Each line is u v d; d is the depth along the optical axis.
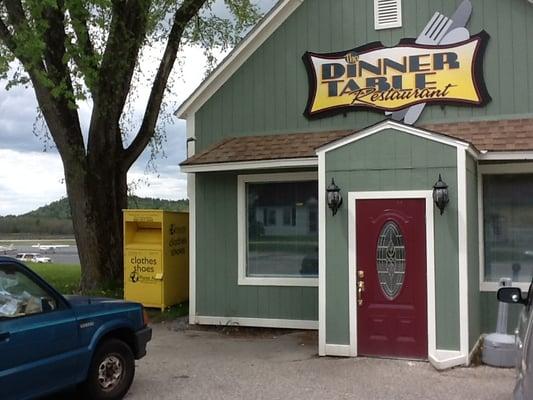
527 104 9.61
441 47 10.09
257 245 11.02
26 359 5.44
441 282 8.00
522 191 9.52
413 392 6.71
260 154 10.31
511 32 9.74
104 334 6.32
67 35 11.88
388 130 8.33
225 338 10.07
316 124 10.86
